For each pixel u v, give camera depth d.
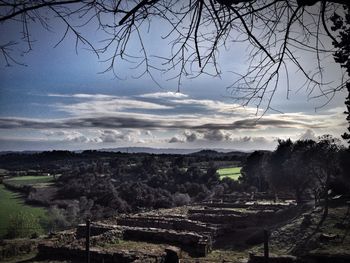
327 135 41.44
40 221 43.31
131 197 56.78
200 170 78.75
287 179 47.47
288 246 28.50
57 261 21.64
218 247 31.05
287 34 2.99
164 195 60.88
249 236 34.06
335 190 46.62
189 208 49.56
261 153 69.06
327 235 27.67
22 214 40.78
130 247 24.17
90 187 60.28
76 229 32.94
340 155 40.41
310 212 36.53
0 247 23.75
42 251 23.36
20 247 24.12
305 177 46.03
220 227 35.81
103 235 25.50
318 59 3.07
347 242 26.19
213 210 44.22
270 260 22.31
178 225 35.84
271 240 30.47
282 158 48.88
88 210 48.91
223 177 80.12
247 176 72.31
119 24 2.73
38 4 2.33
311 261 22.03
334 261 22.06
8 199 58.34
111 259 21.41
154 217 39.12
